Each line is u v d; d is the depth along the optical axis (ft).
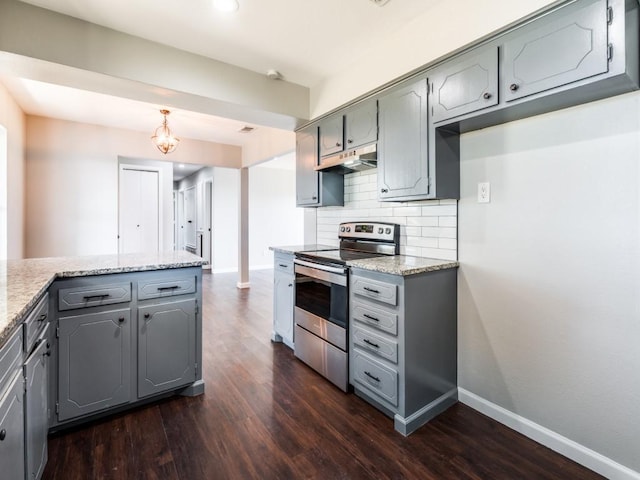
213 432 6.02
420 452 5.52
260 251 26.09
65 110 12.37
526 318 5.92
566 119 5.32
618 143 4.81
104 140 14.39
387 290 6.23
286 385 7.76
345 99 8.61
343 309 7.36
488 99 5.52
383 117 7.64
